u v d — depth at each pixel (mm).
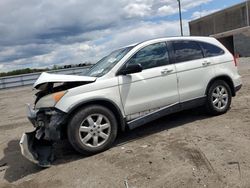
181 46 6863
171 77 6484
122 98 5934
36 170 5414
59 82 5699
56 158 5770
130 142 6121
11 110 13406
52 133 5379
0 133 8750
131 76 6051
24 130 8789
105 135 5734
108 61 6531
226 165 4531
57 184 4723
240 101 8625
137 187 4246
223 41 51969
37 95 6199
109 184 4465
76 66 30469
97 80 5797
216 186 3986
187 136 6023
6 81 27562
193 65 6828
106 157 5465
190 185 4098
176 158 5008
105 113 5699
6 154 6637
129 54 6199
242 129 6035
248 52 44188
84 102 5523
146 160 5094
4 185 4977
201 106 7285
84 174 4914
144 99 6172
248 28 44062
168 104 6469
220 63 7266
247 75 15195
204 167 4562
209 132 6094
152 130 6738
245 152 4898
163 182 4281
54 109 5480
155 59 6453
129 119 6055
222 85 7258
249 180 4031
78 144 5492
